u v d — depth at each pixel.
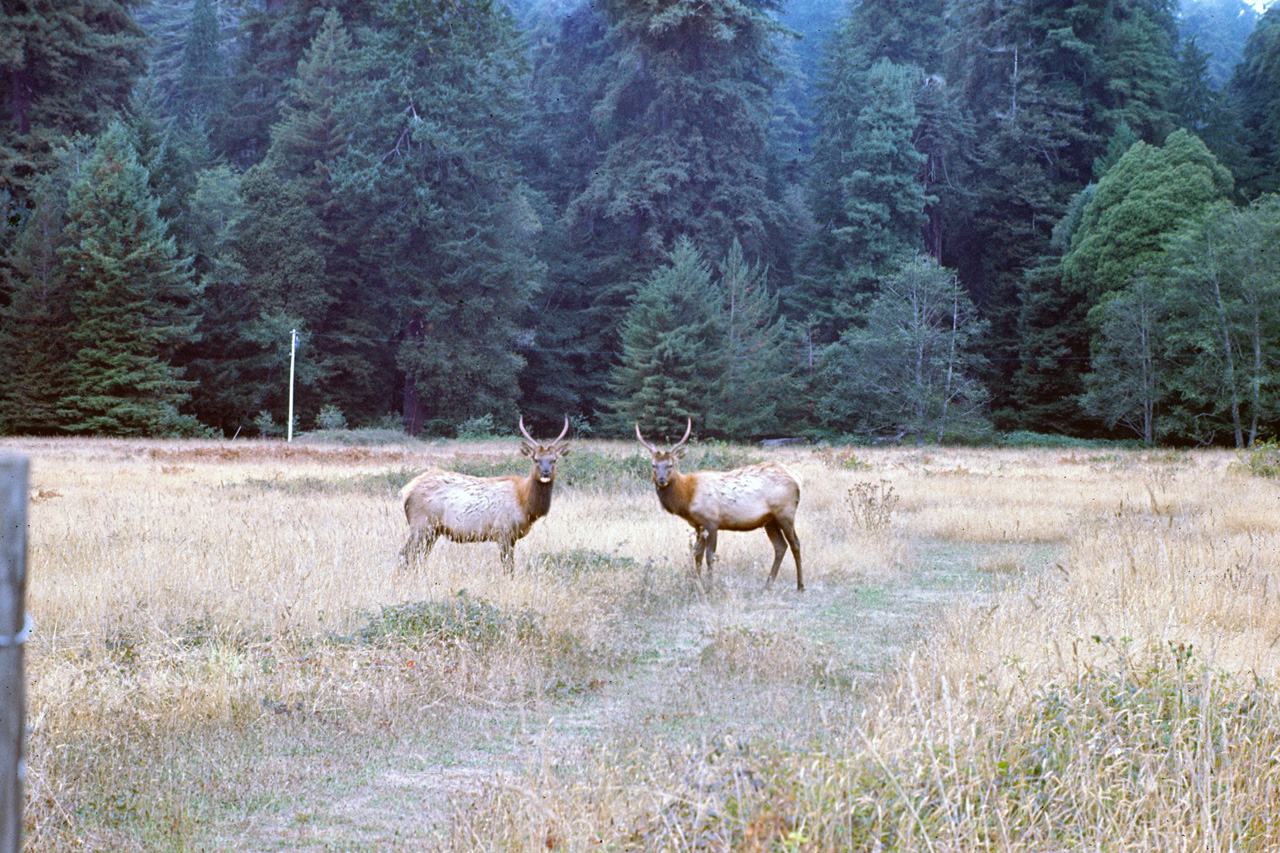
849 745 5.17
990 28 79.88
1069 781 4.61
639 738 6.40
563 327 73.56
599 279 76.31
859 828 4.19
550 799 4.59
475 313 62.94
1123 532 15.08
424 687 7.59
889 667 8.36
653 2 70.44
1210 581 10.52
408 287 63.41
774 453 39.97
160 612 9.10
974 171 79.94
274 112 75.00
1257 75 83.94
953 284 65.81
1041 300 68.44
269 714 6.90
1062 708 5.69
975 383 65.94
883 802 4.28
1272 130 76.75
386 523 14.77
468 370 62.31
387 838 5.16
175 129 71.19
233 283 60.62
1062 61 80.00
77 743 6.18
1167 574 10.85
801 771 4.29
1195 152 63.75
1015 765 4.84
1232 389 54.38
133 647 7.88
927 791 4.41
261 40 77.50
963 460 40.22
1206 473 29.75
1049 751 5.08
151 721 6.59
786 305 78.12
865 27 91.06
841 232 72.25
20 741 1.77
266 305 60.19
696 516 12.78
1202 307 56.12
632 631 10.12
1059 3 80.31
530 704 7.52
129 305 53.59
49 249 53.59
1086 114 79.19
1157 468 32.84
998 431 68.38
